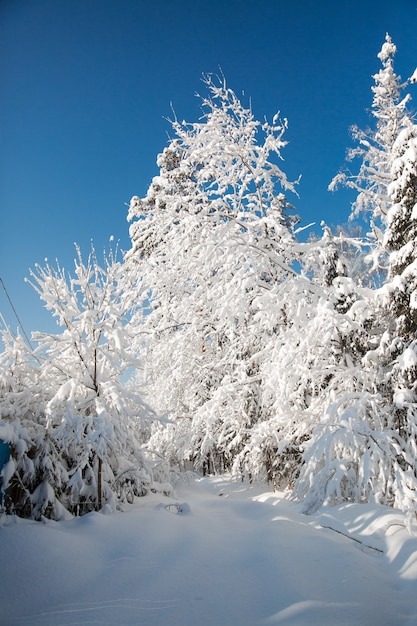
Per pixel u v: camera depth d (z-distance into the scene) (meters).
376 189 14.49
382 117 14.62
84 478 7.91
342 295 10.55
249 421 13.94
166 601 3.97
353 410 8.45
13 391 7.89
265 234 13.77
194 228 14.36
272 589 4.21
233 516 8.80
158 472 11.92
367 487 7.98
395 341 8.83
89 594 4.13
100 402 7.99
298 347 10.54
